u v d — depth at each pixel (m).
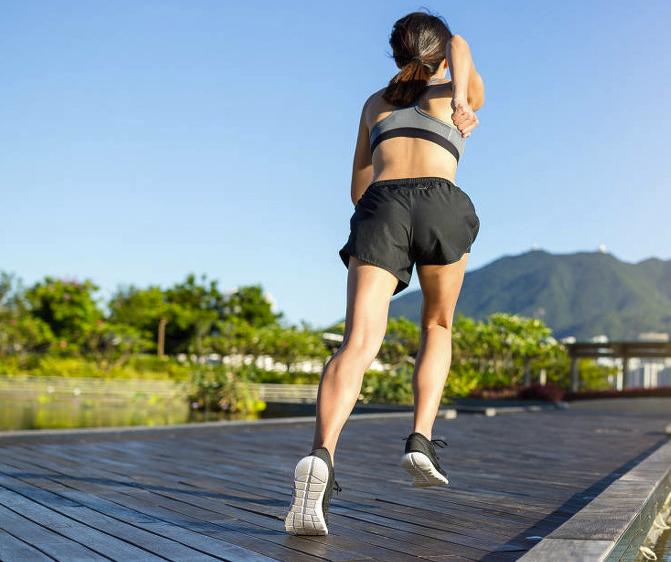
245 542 1.78
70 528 1.94
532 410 15.32
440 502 2.66
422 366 1.89
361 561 1.62
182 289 37.19
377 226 1.74
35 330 23.83
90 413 12.30
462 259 1.86
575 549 1.45
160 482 3.06
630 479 2.67
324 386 1.69
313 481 1.66
